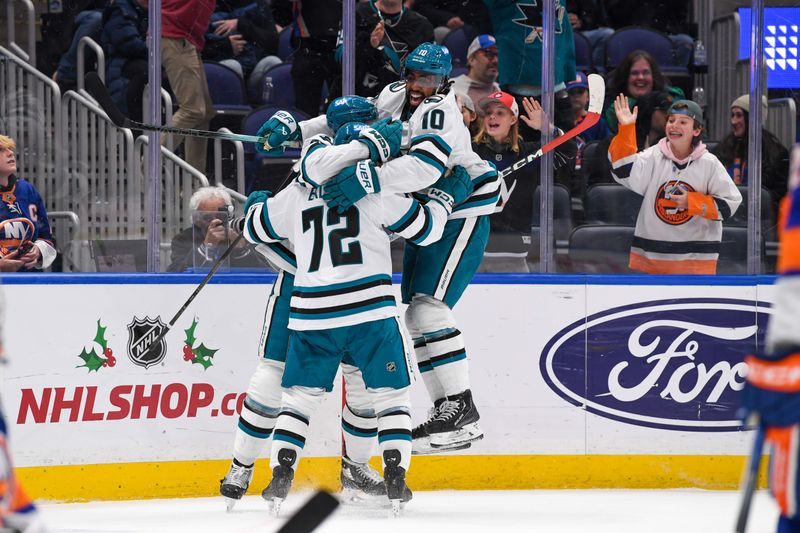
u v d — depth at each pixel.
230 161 19.19
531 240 19.55
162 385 17.88
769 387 7.80
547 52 19.41
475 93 19.42
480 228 16.80
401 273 19.02
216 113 19.14
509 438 18.88
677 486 19.19
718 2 20.02
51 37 19.00
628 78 19.67
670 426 19.23
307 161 15.34
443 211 15.80
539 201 19.48
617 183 19.59
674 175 19.69
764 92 19.81
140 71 18.94
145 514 16.41
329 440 18.42
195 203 18.88
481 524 15.47
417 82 16.03
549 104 19.48
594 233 19.61
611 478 19.11
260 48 19.27
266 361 16.50
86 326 17.52
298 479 18.34
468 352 18.80
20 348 17.22
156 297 17.86
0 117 19.06
